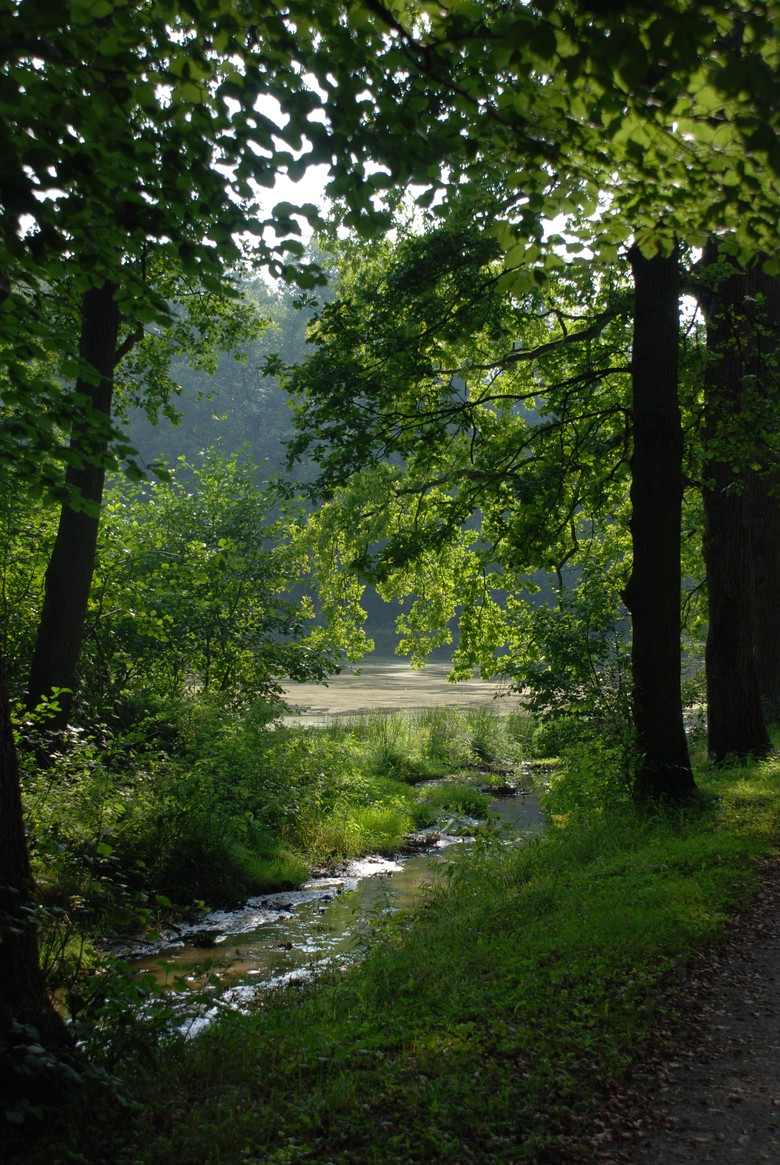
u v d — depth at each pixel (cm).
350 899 1159
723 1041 512
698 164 506
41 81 448
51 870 934
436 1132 411
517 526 1448
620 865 910
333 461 1351
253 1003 699
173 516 2059
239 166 491
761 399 1289
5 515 1384
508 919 777
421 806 1717
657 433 1177
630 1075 473
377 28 460
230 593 1920
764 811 1101
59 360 622
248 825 1343
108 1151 403
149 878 1087
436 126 488
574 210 561
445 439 1390
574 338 1366
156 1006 548
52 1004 476
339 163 476
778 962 634
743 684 1496
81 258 528
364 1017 581
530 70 430
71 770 1108
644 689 1189
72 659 1272
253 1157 400
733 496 1488
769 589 1833
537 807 1794
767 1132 419
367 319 1360
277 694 1930
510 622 1512
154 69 477
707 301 1465
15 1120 383
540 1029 520
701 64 403
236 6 446
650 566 1185
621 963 622
